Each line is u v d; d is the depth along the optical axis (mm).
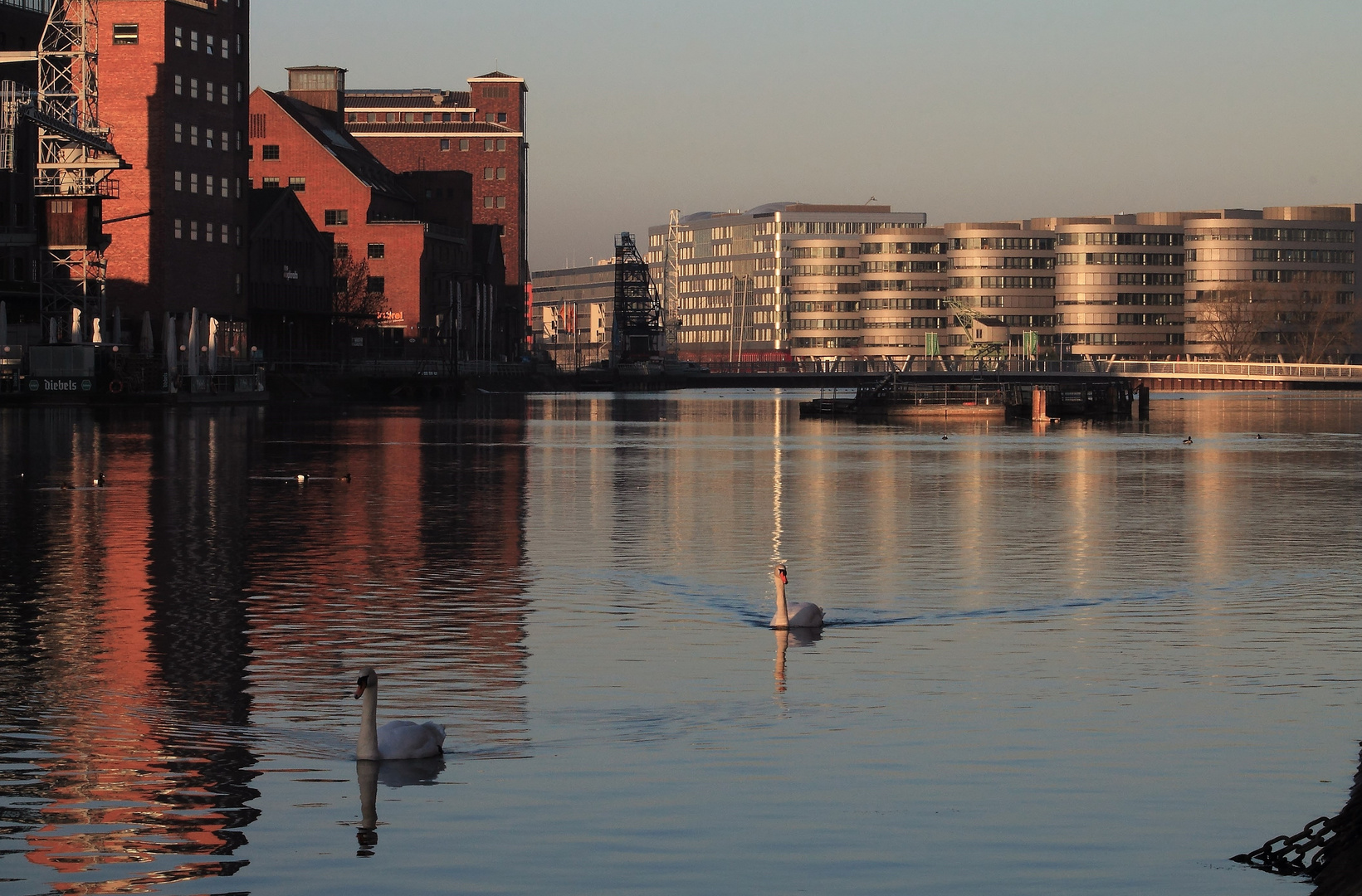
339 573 32188
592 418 124250
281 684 21234
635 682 21422
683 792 16078
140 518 42906
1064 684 21266
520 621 26469
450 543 37750
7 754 17531
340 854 14273
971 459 73750
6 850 14414
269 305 177375
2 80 134250
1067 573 32562
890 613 27422
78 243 128250
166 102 153625
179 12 154875
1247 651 23719
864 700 20281
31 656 23141
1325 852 13625
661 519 43656
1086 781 16516
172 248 155000
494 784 16375
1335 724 18953
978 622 26453
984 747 17891
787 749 17797
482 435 93250
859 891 13344
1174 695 20578
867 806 15641
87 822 15156
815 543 38125
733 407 158625
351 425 102938
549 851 14320
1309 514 45844
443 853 14289
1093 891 13328
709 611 27609
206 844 14539
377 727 17641
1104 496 52188
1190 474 63688
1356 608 27922
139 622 26141
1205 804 15703
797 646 24125
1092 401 139750
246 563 33656
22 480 55500
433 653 23484
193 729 18672
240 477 57344
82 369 124125
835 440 92812
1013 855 14188
